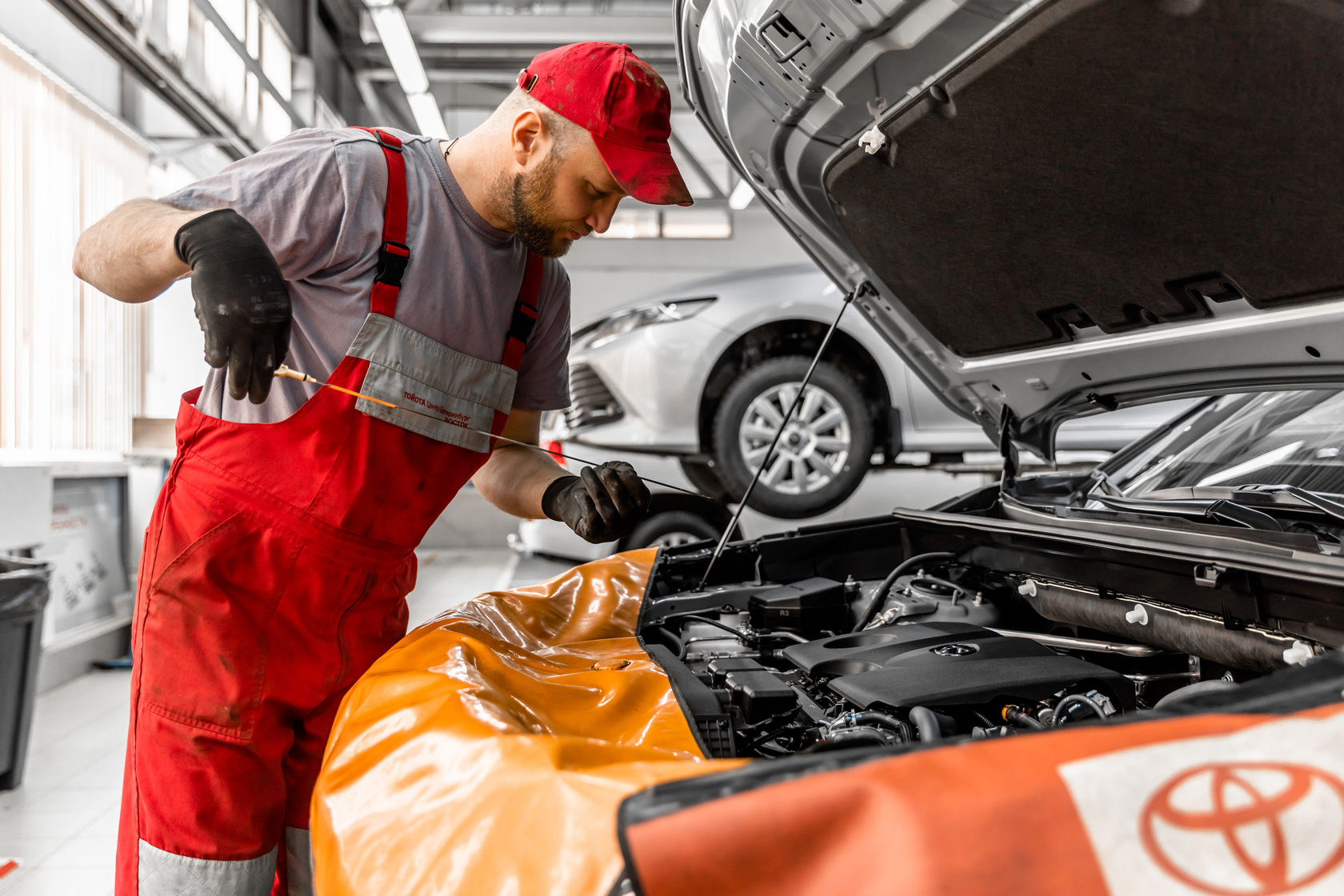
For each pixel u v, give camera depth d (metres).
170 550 1.20
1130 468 1.82
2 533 3.54
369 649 1.30
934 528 1.80
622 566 1.74
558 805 0.64
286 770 1.30
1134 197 1.19
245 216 1.13
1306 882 0.50
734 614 1.64
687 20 1.33
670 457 4.15
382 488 1.23
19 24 4.69
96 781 2.94
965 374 1.86
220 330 0.92
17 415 4.61
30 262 4.73
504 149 1.20
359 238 1.21
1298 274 1.16
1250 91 0.95
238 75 6.07
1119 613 1.29
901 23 1.09
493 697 0.89
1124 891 0.49
